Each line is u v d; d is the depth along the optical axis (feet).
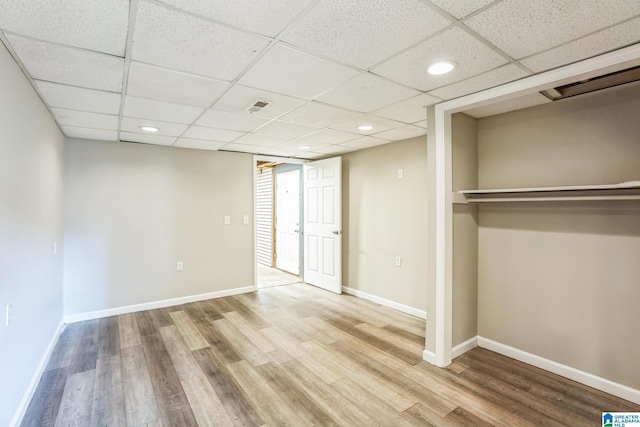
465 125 9.42
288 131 11.39
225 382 7.92
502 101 8.19
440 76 6.77
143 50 5.57
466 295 9.51
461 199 9.12
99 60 5.93
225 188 15.28
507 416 6.66
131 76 6.63
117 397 7.28
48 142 8.87
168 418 6.59
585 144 7.80
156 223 13.60
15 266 6.23
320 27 4.91
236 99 8.03
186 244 14.28
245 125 10.51
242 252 15.83
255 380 8.01
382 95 7.84
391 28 4.95
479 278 9.91
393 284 13.50
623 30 5.01
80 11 4.43
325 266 16.61
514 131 9.10
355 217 15.40
